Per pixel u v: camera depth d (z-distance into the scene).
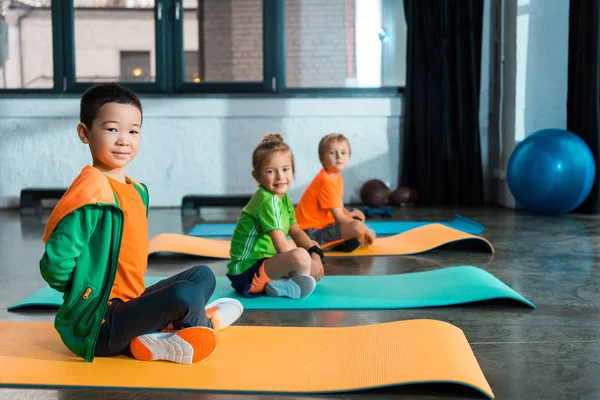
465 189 6.40
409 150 6.48
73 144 6.40
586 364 1.91
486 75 6.51
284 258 2.68
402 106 6.53
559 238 4.23
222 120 6.48
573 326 2.29
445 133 6.38
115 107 1.85
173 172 6.51
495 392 1.70
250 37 6.88
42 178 6.41
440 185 6.44
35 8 6.43
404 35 6.70
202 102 6.41
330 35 6.80
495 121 6.48
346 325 2.33
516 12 5.81
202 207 6.52
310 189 3.92
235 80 6.92
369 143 6.57
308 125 6.52
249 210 2.76
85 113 1.86
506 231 4.57
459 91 6.34
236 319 2.25
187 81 6.51
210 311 2.16
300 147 6.53
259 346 2.02
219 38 6.86
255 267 2.74
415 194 6.39
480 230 4.58
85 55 6.59
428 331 2.06
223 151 6.50
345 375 1.75
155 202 6.54
